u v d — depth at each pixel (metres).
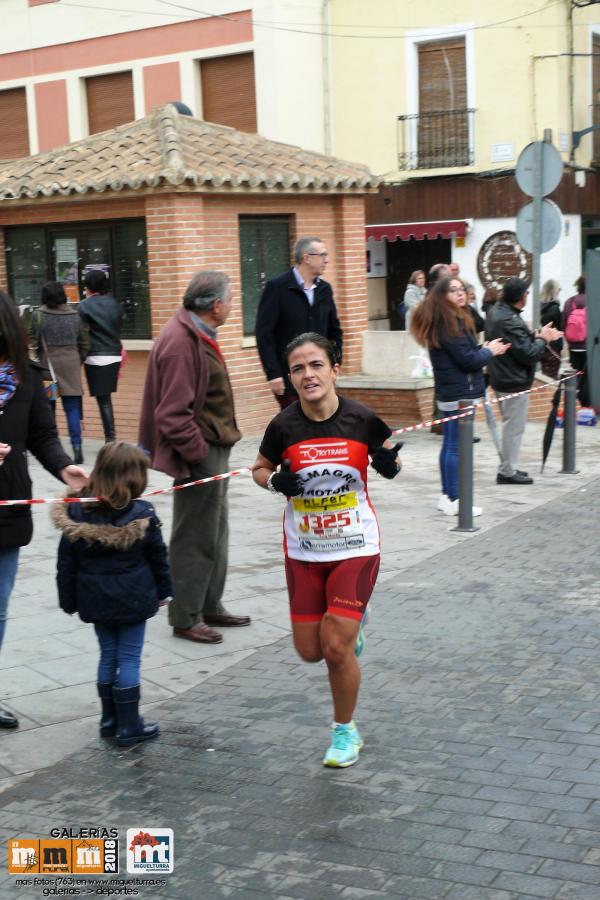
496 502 9.59
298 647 4.55
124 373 12.73
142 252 12.44
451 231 21.70
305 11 21.88
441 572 7.42
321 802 4.23
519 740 4.73
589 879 3.61
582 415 13.90
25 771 4.60
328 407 4.38
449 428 8.95
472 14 21.00
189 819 4.14
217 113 22.31
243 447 12.34
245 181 12.16
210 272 5.94
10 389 4.77
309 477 4.37
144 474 4.72
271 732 4.91
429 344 8.78
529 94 20.70
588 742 4.68
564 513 9.11
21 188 12.61
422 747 4.70
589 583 7.06
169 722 5.06
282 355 8.25
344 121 22.56
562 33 20.45
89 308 11.47
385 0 21.78
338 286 13.89
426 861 3.76
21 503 4.80
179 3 22.16
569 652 5.80
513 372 9.98
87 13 23.30
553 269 21.16
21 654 5.97
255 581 7.32
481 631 6.18
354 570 4.41
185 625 6.13
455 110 21.41
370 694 5.32
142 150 12.66
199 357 5.86
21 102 24.70
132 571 4.71
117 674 4.84
